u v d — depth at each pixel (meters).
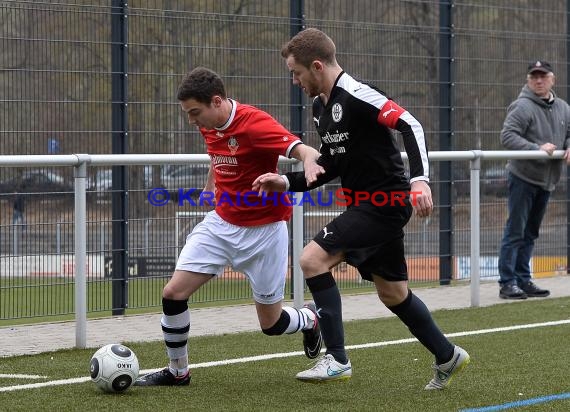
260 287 15.72
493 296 27.48
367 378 16.02
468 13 29.97
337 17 27.69
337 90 14.12
